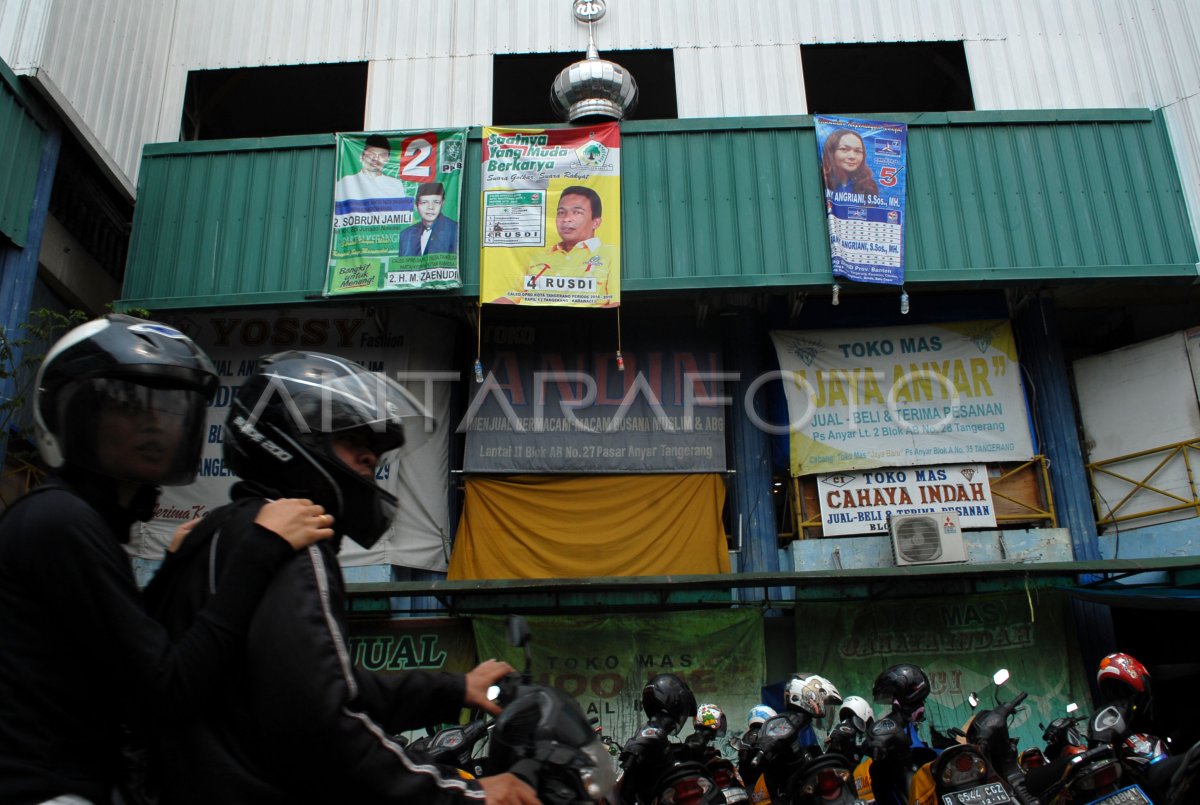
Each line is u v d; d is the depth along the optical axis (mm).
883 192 12844
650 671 11758
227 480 12695
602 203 12797
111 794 2068
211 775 1933
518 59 15047
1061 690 11734
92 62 12664
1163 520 12727
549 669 11758
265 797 1926
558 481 12969
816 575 11070
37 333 10469
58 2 11891
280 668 1935
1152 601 11062
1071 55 14430
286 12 15102
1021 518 12797
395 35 14883
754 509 12977
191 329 13383
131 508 2395
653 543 12656
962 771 5441
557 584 11047
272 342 13398
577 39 14812
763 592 12516
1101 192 13023
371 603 11969
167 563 2332
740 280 12602
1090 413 13672
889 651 11930
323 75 16484
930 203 12961
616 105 13570
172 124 14461
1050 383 13320
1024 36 14602
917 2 14891
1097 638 12125
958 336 13477
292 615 1991
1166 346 13258
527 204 12773
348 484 2414
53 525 2033
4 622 1999
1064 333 16578
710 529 12750
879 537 12695
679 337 13703
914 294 13750
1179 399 12953
